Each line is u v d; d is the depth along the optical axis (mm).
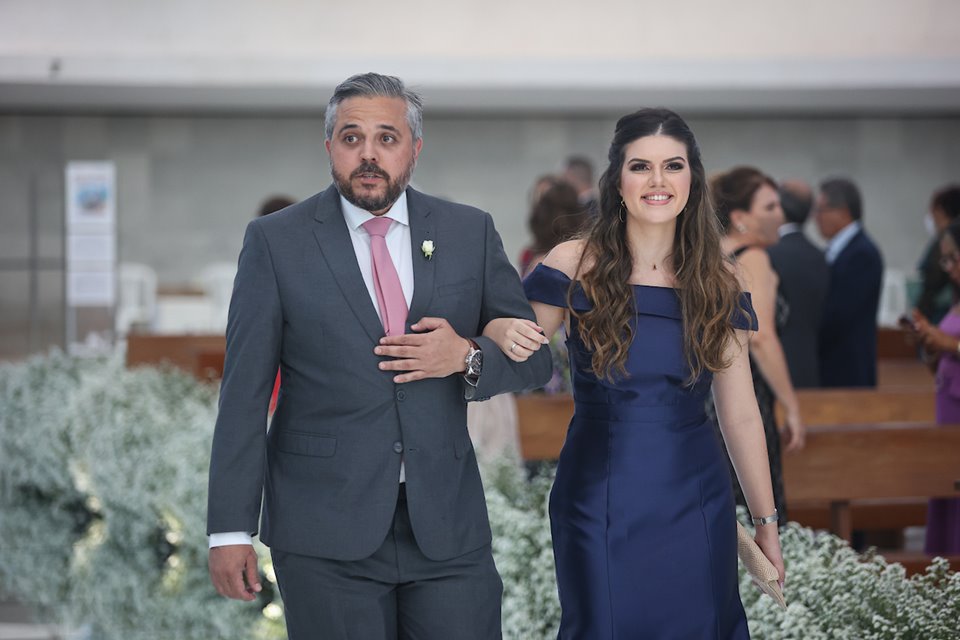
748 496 4715
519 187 25422
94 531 11875
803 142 25281
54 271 23469
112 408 11711
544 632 6008
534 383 4383
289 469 4199
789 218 9023
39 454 12844
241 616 8672
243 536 4121
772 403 6625
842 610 5191
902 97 21609
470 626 4227
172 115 25109
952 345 7359
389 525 4145
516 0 19984
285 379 4273
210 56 20000
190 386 12453
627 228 4637
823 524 8805
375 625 4168
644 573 4422
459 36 20062
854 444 7016
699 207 4582
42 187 23641
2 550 11039
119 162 25125
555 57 20062
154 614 8805
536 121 25328
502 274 4438
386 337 4113
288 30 20000
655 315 4508
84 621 8680
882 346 13438
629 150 4508
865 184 25359
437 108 23969
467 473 4324
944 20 20016
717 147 25281
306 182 25469
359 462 4141
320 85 20250
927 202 25359
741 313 4570
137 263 25219
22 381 13695
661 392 4488
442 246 4336
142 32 19953
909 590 5344
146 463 10609
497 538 6461
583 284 4570
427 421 4203
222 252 25406
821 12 20016
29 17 19938
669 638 4414
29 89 21141
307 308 4168
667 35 20109
